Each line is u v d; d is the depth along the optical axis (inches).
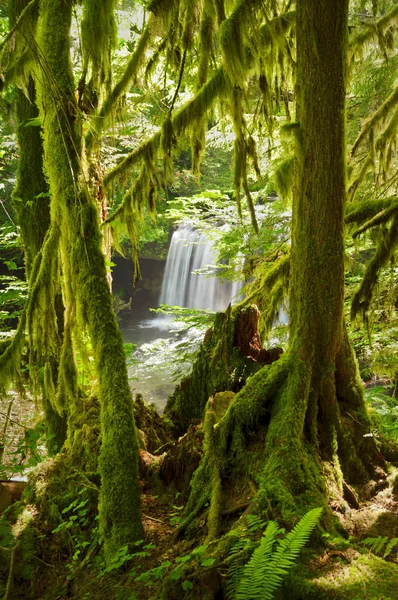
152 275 743.7
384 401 205.0
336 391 137.8
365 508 119.3
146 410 161.6
